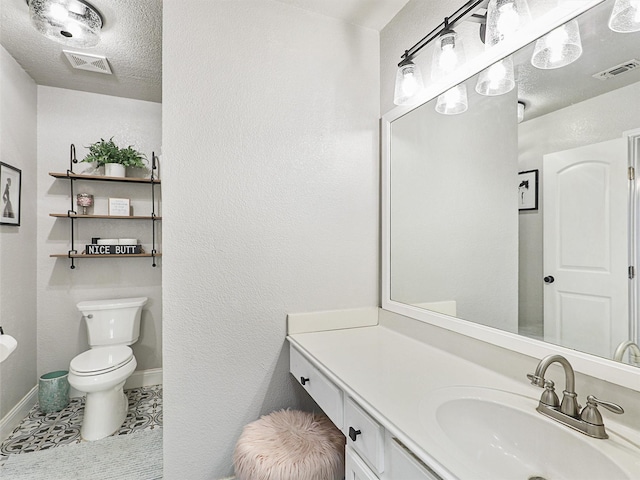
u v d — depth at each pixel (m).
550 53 1.05
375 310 1.93
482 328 1.29
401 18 1.78
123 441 2.12
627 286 0.87
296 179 1.77
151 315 2.97
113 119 2.88
